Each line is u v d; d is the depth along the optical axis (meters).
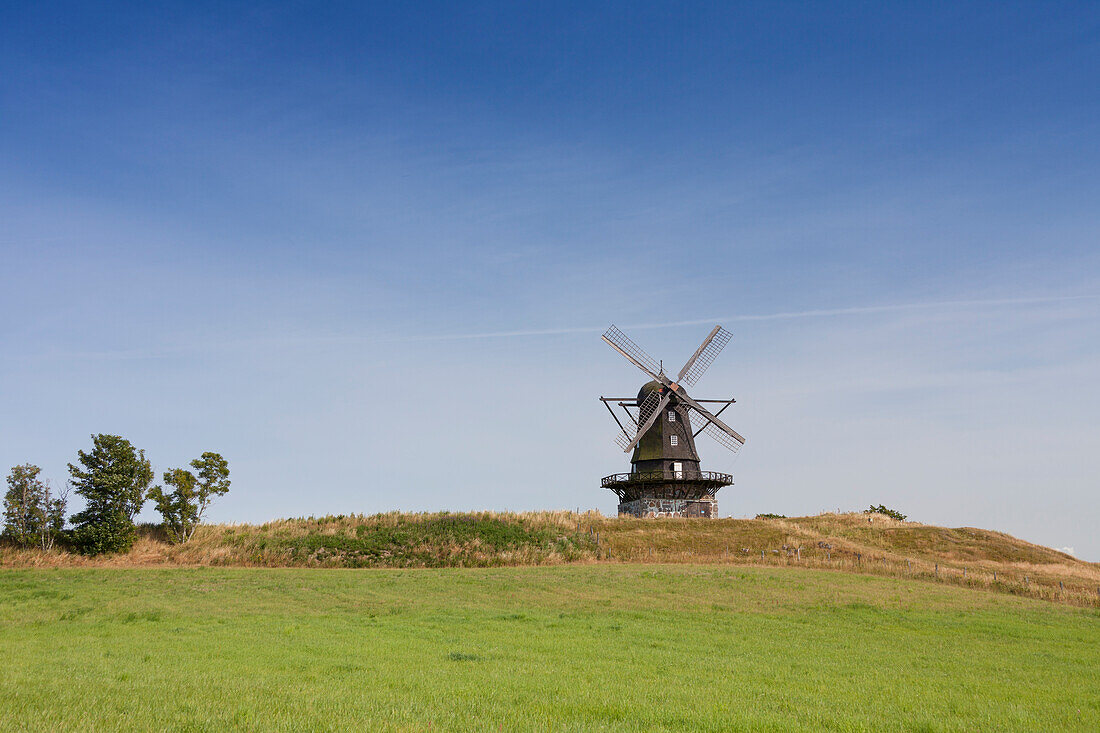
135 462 61.84
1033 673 22.05
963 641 28.84
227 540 62.56
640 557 62.00
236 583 44.06
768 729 13.41
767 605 37.59
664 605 37.25
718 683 18.67
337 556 59.94
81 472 59.38
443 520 68.56
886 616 34.97
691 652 24.47
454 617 32.53
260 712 12.70
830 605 37.72
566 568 52.94
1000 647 27.53
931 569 54.00
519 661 21.39
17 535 58.44
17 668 17.94
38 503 59.47
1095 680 21.12
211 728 11.42
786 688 18.25
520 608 36.06
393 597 39.16
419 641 25.09
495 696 15.64
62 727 11.12
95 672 17.28
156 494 62.38
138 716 12.13
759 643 26.94
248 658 20.75
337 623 29.95
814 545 63.88
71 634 26.39
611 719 13.88
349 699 14.49
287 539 62.69
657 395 80.12
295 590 41.28
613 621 32.00
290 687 15.64
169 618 31.44
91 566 55.53
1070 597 44.88
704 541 66.38
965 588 46.53
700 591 41.66
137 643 23.78
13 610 33.53
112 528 59.03
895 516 102.25
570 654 23.19
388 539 63.59
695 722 13.79
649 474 77.81
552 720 13.21
